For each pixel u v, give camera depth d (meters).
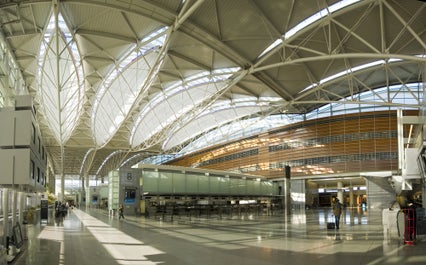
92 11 26.80
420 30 30.25
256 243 14.64
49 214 44.84
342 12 26.19
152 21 28.72
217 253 12.09
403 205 18.92
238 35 30.94
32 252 12.50
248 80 44.03
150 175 41.06
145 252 12.42
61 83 38.06
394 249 12.52
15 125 10.26
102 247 13.70
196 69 40.06
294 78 43.31
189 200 44.50
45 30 26.91
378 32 31.09
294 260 10.64
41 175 16.30
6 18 25.66
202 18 28.36
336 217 20.72
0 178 9.96
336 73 41.97
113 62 36.19
